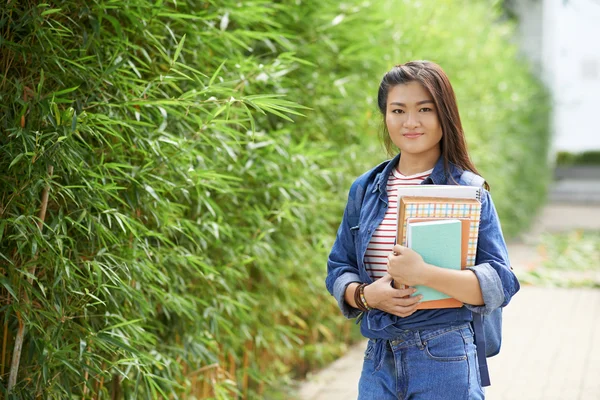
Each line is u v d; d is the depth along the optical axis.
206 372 3.47
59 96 2.54
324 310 5.04
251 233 3.72
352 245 2.38
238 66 3.14
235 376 3.96
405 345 2.17
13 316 2.43
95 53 2.62
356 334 5.86
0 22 2.25
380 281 2.15
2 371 2.40
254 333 4.07
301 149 3.68
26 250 2.40
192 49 3.18
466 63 7.67
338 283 2.31
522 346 5.64
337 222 5.14
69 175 2.49
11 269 2.32
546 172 15.61
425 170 2.26
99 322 2.73
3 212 2.30
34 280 2.47
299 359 4.96
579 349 5.54
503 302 2.11
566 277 8.69
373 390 2.23
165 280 2.79
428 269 2.03
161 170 2.85
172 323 3.18
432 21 5.90
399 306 2.09
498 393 4.52
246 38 3.35
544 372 4.95
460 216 2.08
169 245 3.14
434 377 2.13
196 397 3.55
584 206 17.97
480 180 2.18
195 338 3.22
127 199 2.70
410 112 2.19
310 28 4.11
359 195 2.37
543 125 14.04
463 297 2.06
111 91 2.76
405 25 5.34
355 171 4.96
